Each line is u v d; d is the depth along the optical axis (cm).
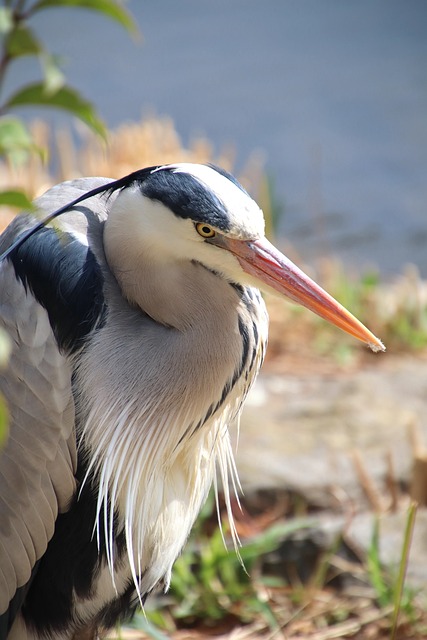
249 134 2097
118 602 709
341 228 1777
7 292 625
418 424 1064
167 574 712
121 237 634
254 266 630
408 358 1252
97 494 658
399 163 2005
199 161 1294
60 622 691
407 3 2797
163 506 684
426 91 2298
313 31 2623
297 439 1030
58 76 571
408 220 1803
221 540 870
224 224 616
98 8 576
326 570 884
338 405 1098
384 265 1653
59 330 624
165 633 834
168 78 2327
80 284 623
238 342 655
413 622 823
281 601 866
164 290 638
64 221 643
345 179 1950
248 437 1027
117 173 1214
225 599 858
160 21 2655
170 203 614
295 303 634
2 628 654
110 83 2280
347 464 990
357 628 830
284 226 1778
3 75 584
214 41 2536
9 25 555
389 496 967
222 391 660
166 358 641
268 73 2373
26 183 1173
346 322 632
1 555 638
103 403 634
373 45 2539
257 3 2805
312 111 2200
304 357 1238
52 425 624
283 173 1961
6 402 620
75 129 1972
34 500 633
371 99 2255
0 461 625
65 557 672
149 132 1275
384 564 872
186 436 662
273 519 939
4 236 668
